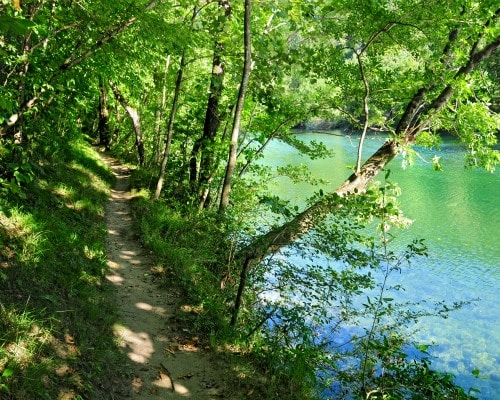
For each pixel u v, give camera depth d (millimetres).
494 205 19859
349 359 6910
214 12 9742
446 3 7914
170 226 9836
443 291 11578
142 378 4812
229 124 12531
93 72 9250
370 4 7938
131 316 6062
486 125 8852
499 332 9562
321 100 10172
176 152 15180
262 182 11469
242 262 6770
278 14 7590
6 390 3277
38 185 8711
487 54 8641
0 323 4066
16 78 6117
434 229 16641
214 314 6324
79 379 4160
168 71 14078
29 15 5434
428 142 9039
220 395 4738
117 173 19016
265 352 5570
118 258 8156
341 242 5949
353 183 8711
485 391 7566
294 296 6898
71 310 5152
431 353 8625
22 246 5656
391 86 9062
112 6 6918
